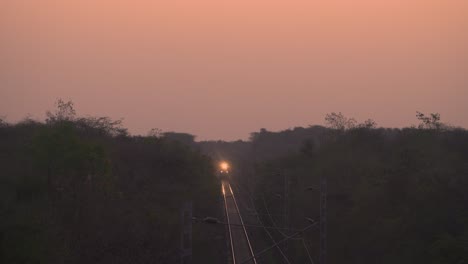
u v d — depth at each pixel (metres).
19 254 101.25
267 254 186.50
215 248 191.62
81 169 145.50
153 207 182.12
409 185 160.12
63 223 131.25
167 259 145.00
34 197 134.00
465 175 152.00
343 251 163.12
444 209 137.25
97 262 127.00
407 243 134.62
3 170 143.38
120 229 146.62
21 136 187.88
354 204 183.62
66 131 144.25
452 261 115.62
